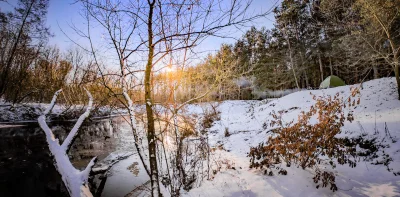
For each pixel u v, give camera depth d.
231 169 6.26
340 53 20.00
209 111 16.88
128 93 4.12
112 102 4.27
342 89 15.26
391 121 7.86
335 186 4.38
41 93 20.95
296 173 5.25
